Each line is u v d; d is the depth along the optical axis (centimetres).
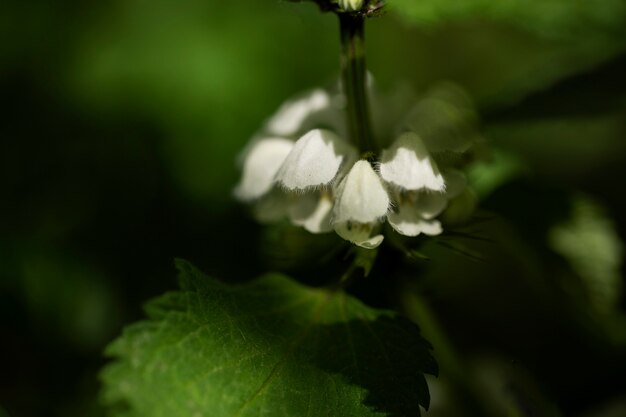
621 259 36
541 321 45
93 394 42
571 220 36
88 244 46
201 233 46
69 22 50
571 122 36
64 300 45
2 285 44
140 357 27
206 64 48
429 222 29
